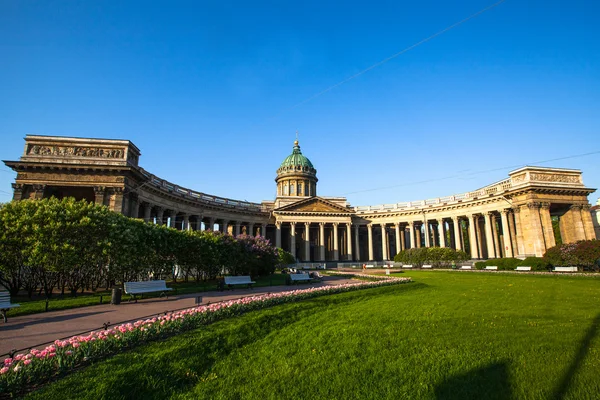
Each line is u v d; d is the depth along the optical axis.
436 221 91.62
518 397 8.48
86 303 21.64
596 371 9.75
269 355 11.88
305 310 19.11
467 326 14.99
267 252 47.59
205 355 11.45
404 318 16.88
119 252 27.45
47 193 45.66
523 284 30.88
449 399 8.48
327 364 10.90
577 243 47.06
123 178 44.47
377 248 107.38
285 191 105.69
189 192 70.69
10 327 15.37
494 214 76.62
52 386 8.37
